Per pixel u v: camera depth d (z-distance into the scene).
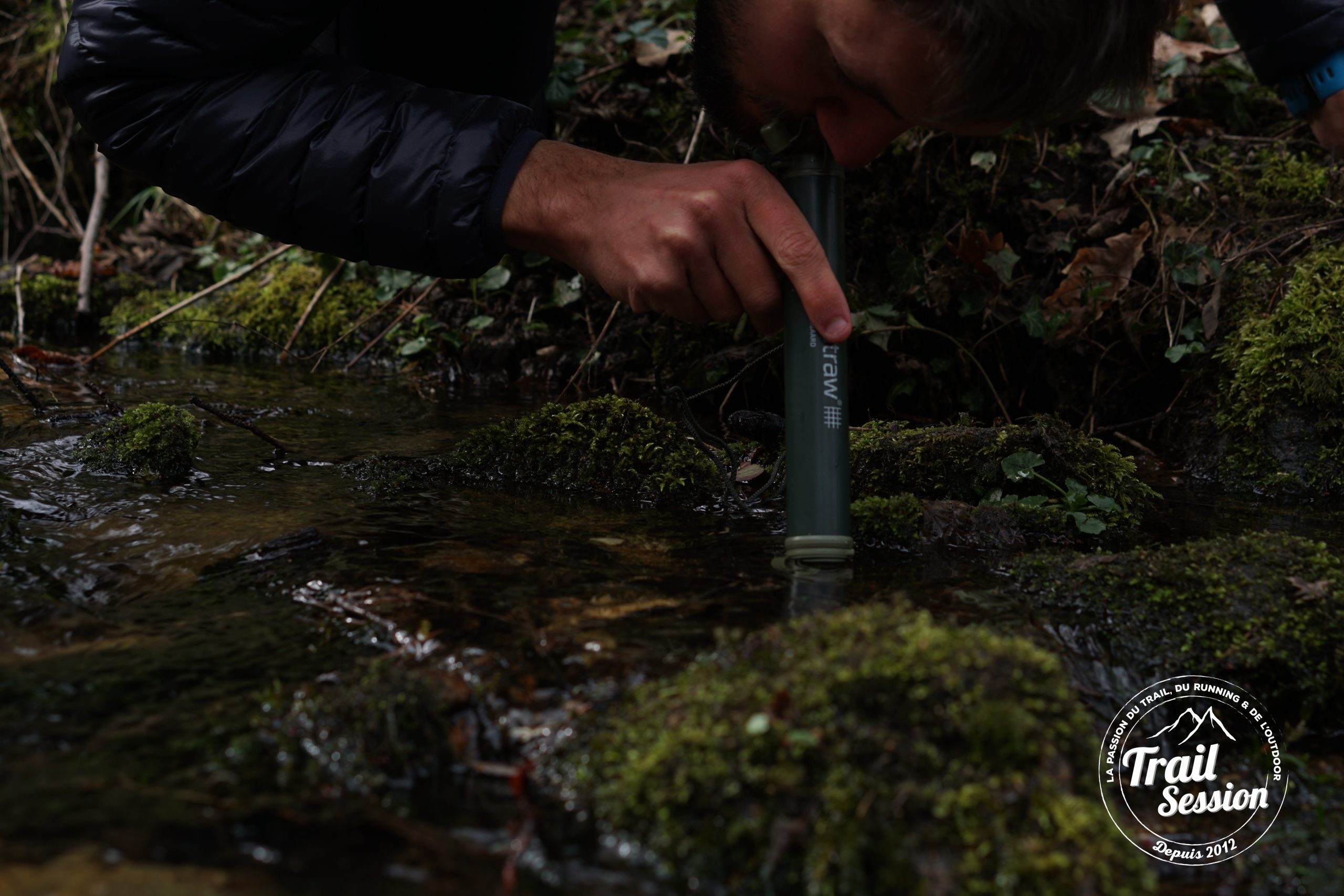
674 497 1.79
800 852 0.87
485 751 1.02
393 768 0.99
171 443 1.81
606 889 0.85
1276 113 2.89
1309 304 2.18
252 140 1.52
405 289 3.09
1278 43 1.93
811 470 1.40
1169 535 1.72
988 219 2.63
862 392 2.52
